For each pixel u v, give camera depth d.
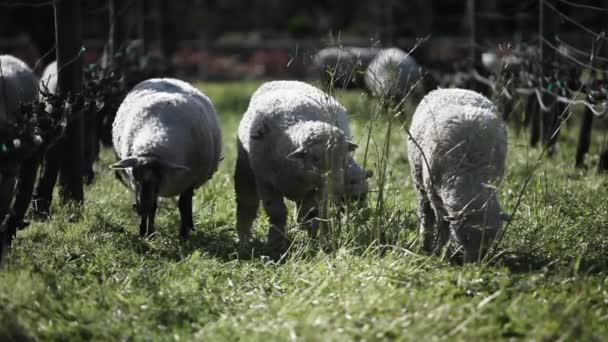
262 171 12.41
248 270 10.98
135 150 12.22
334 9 71.00
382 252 11.47
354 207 11.92
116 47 20.47
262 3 74.44
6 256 10.62
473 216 10.27
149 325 9.02
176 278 10.44
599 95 15.10
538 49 19.91
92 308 9.29
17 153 10.48
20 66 14.58
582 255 11.45
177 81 14.28
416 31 40.94
